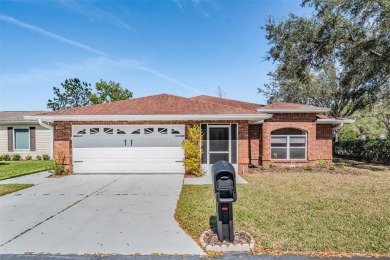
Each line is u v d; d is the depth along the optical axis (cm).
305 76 1862
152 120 1143
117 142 1156
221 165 437
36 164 1655
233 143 1163
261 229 483
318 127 1516
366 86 1742
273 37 1856
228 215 426
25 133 2006
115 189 851
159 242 436
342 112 2639
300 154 1427
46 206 655
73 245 426
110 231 485
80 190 838
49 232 482
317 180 1002
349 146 2170
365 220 532
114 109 1197
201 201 688
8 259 382
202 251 403
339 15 1424
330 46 1537
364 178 1058
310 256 382
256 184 916
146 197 744
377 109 2359
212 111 1149
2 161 1866
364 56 1460
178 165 1160
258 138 1462
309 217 551
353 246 410
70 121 1144
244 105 1781
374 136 3088
